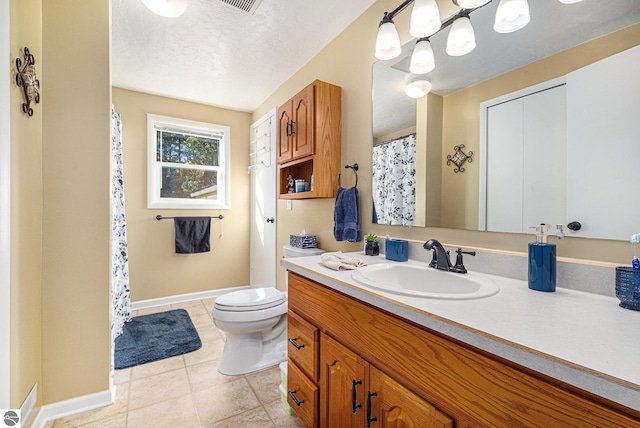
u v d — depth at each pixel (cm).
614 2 83
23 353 120
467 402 62
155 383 171
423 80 138
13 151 109
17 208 113
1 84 98
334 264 118
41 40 137
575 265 88
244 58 227
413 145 143
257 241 333
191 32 193
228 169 341
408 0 124
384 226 161
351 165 185
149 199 298
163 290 306
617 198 82
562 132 93
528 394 53
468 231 120
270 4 167
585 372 45
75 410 144
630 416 42
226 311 177
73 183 145
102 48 152
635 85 79
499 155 109
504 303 76
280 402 155
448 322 64
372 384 87
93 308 150
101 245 152
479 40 116
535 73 99
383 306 81
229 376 179
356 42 180
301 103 200
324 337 111
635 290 70
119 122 243
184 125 315
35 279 131
